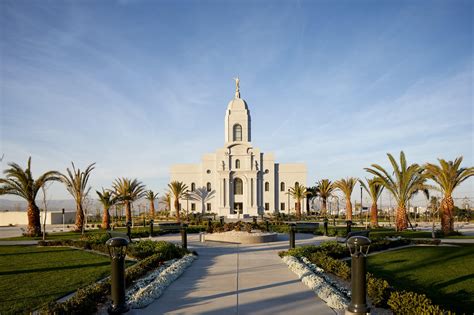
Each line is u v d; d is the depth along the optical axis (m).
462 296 9.62
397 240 20.38
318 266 13.09
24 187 30.45
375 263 14.75
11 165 30.28
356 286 7.29
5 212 56.12
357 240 7.25
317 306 8.48
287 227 29.98
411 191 30.66
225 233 23.05
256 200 65.69
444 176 27.55
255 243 21.62
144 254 15.49
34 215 30.83
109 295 9.25
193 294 9.61
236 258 15.63
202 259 15.41
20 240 26.86
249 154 66.81
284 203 67.31
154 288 9.59
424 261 15.04
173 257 15.20
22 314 8.16
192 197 67.12
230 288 10.22
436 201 44.16
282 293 9.62
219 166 66.81
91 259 16.19
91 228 39.62
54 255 17.86
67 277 12.12
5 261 16.02
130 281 10.80
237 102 70.06
